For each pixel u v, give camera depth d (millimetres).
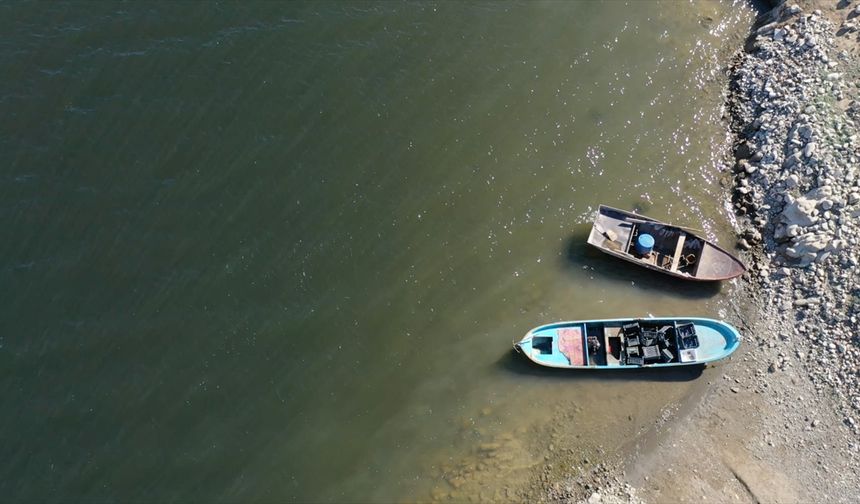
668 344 29594
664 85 36625
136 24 35500
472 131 35031
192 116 34031
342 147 34219
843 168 31281
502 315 31281
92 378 29344
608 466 27641
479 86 36062
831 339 28969
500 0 38094
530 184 34031
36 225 31500
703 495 26719
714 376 29188
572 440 28297
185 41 35469
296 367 30172
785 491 26469
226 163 33312
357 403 29641
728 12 38250
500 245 32719
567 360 29625
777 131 33344
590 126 35438
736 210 32781
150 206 32219
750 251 31656
